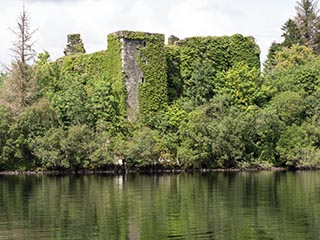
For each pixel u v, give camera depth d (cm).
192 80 10300
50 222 4416
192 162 8906
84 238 3897
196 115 9144
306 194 5728
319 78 10531
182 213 4741
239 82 10125
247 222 4347
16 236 3975
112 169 8881
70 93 9350
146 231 4081
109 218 4556
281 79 10744
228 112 9381
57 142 8694
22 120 8881
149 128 9450
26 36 9650
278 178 7500
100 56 10225
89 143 8756
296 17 13975
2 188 6519
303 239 3819
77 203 5306
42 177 8031
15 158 8912
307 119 9725
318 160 9112
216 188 6341
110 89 9506
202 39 10612
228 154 8981
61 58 10788
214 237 3891
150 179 7594
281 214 4644
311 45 13812
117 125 9394
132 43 9819
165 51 10156
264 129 9262
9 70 9612
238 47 10844
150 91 9888
